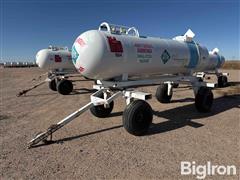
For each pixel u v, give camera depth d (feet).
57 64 38.73
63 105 24.81
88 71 14.98
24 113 21.25
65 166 10.84
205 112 20.49
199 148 12.66
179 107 22.74
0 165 11.03
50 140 13.70
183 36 21.81
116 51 14.88
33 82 51.62
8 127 16.94
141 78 18.62
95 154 12.09
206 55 22.79
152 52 17.08
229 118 18.57
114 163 11.07
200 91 20.25
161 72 19.47
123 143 13.53
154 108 22.36
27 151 12.59
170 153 12.07
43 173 10.24
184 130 15.71
